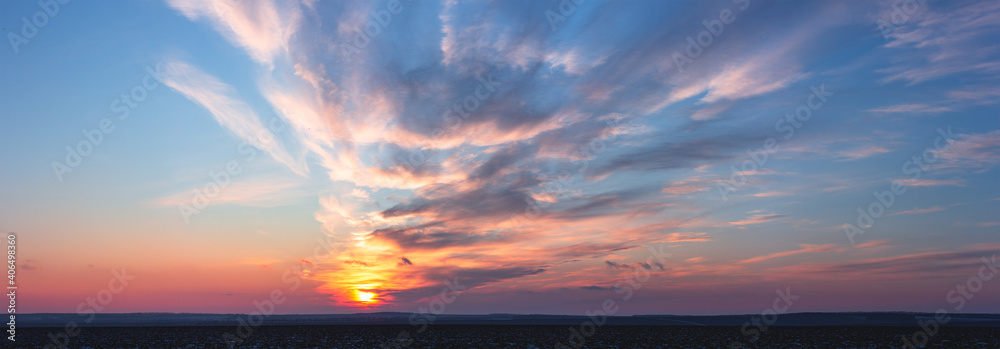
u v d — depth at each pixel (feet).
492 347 176.86
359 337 231.09
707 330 307.37
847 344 195.42
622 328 333.01
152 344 183.52
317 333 263.29
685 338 229.04
